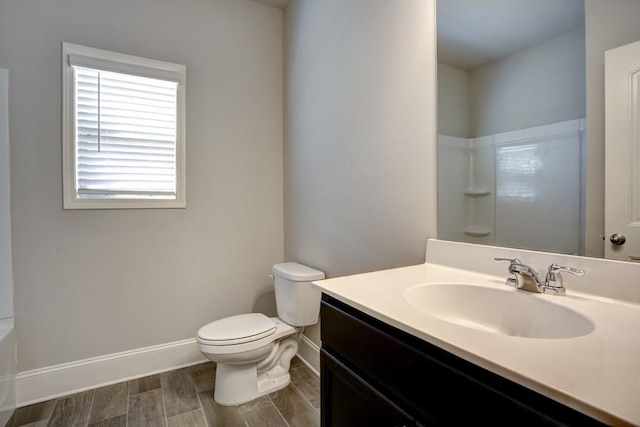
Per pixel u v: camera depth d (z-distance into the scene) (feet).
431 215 4.36
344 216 5.98
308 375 6.81
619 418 1.33
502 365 1.73
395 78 4.86
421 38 4.45
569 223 3.07
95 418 5.39
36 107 5.91
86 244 6.35
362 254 5.55
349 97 5.80
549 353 1.87
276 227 8.42
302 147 7.43
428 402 2.22
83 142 6.33
